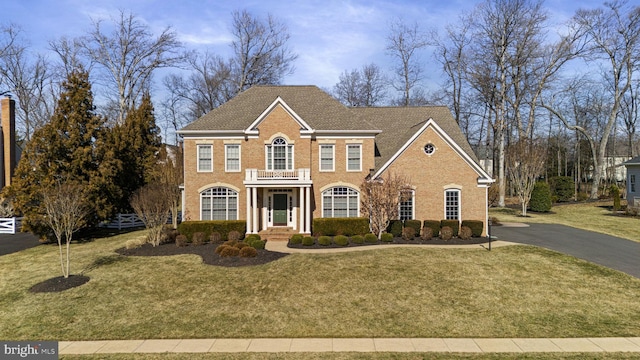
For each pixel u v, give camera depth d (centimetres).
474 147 6031
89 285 1609
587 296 1479
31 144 2530
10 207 3275
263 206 2736
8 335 1210
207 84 5488
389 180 2405
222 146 2700
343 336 1176
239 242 2222
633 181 4122
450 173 2528
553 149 6938
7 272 1867
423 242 2303
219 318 1312
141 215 2353
